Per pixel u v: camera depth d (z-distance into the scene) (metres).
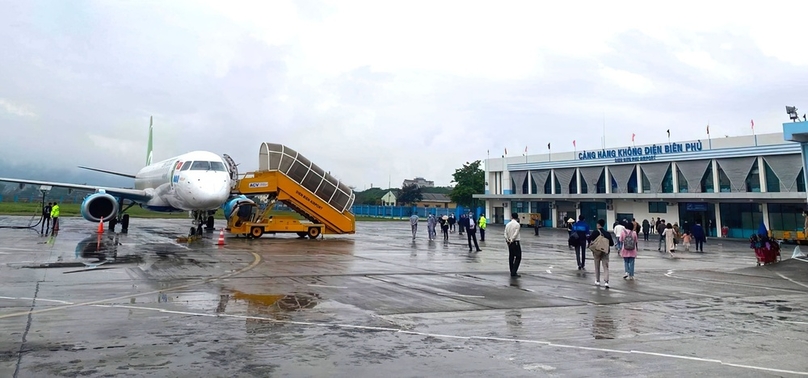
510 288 12.09
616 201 51.44
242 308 8.68
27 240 22.05
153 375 5.09
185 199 25.16
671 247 25.53
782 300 11.12
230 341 6.51
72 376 4.99
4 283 10.74
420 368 5.57
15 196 116.12
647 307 9.91
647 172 49.22
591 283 13.47
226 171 26.06
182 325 7.31
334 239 29.66
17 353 5.75
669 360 6.10
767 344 7.00
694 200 44.59
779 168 39.97
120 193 27.92
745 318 8.95
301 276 13.02
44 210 27.27
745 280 14.77
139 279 11.70
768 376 5.52
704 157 44.69
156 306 8.67
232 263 15.41
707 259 22.61
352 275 13.56
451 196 82.12
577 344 6.82
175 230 33.28
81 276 11.96
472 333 7.33
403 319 8.19
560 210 57.06
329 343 6.55
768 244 19.08
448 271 15.29
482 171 82.25
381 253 21.05
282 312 8.44
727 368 5.80
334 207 29.11
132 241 22.75
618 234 23.20
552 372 5.52
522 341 6.92
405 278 13.28
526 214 58.78
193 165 25.39
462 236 37.69
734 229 42.56
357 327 7.51
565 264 18.59
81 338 6.47
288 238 28.50
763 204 40.69
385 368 5.54
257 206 27.89
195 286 10.91
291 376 5.18
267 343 6.46
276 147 27.38
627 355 6.30
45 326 7.06
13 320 7.38
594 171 54.03
